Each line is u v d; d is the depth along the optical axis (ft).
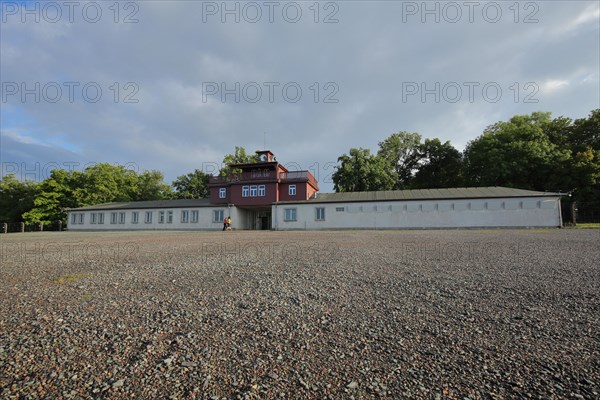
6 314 9.97
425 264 19.35
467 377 6.14
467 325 8.89
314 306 10.80
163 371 6.42
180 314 9.98
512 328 8.63
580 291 12.28
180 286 13.79
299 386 5.91
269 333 8.43
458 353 7.18
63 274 16.74
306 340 7.97
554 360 6.77
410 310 10.28
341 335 8.28
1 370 6.42
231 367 6.61
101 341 7.88
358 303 11.10
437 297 11.77
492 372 6.32
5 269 18.52
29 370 6.42
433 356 7.04
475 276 15.44
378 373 6.35
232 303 11.18
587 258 20.80
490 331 8.43
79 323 9.15
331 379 6.15
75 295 12.31
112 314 9.98
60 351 7.31
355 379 6.14
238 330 8.64
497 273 16.14
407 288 13.19
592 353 7.07
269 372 6.41
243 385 5.95
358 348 7.49
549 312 9.92
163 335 8.28
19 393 5.61
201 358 6.99
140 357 7.02
